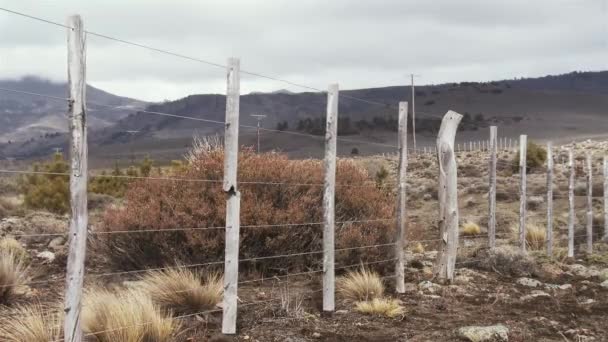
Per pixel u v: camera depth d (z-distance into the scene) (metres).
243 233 9.84
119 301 6.67
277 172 10.68
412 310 8.27
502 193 28.42
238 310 7.63
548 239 14.20
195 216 9.69
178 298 7.54
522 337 7.18
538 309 8.70
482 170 47.34
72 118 5.04
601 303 9.21
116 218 9.95
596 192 28.53
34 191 22.89
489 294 9.54
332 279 7.97
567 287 10.39
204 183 10.19
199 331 6.79
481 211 25.50
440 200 10.62
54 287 8.89
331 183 7.98
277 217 9.93
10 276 8.10
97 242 10.49
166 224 9.57
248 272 9.77
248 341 6.51
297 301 8.19
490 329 7.11
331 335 6.93
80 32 5.04
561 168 45.03
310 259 10.37
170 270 8.28
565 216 22.53
